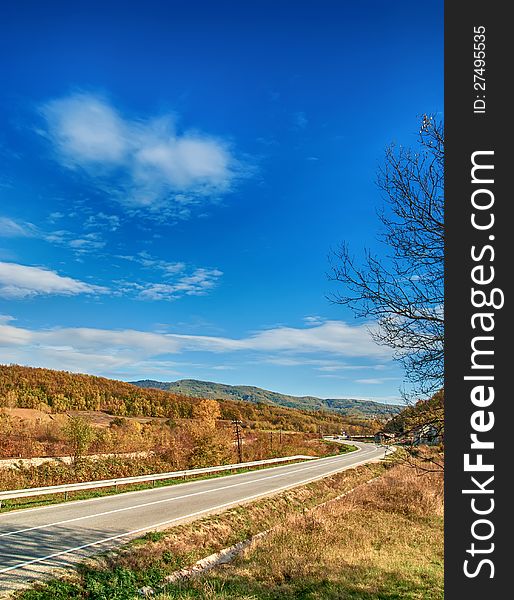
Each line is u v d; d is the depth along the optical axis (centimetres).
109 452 3262
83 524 1396
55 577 926
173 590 965
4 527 1314
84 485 2062
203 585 992
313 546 1264
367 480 3103
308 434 8831
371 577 1045
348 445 7288
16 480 2169
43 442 3597
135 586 966
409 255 699
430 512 1834
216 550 1344
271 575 1067
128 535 1280
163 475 2664
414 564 1155
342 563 1135
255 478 2986
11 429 3916
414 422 680
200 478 2956
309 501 2269
